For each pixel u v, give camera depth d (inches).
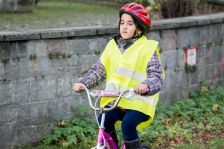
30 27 391.9
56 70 284.0
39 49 275.1
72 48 289.6
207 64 374.9
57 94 286.0
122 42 201.6
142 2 416.8
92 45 298.2
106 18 478.9
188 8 421.1
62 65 286.2
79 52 292.8
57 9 550.9
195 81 366.9
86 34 293.1
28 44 270.4
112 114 197.9
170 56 344.8
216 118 325.1
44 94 280.4
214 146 275.4
